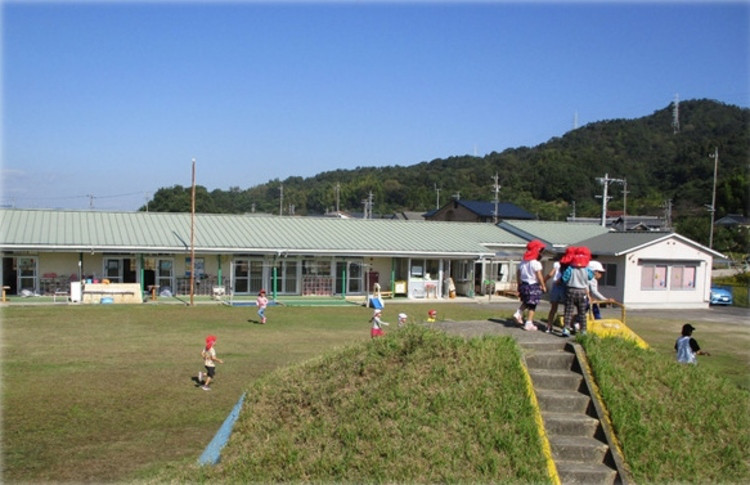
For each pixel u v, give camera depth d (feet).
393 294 118.52
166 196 260.01
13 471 29.12
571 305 31.83
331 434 24.85
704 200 231.50
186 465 28.43
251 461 25.00
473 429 23.39
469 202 195.42
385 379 26.68
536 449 22.57
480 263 133.18
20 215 110.32
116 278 107.34
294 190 440.45
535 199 305.94
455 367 26.53
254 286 114.83
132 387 45.01
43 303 95.81
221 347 61.82
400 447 22.97
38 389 43.93
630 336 33.17
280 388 29.91
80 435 34.47
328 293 119.14
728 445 23.89
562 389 26.91
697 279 120.98
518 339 30.76
